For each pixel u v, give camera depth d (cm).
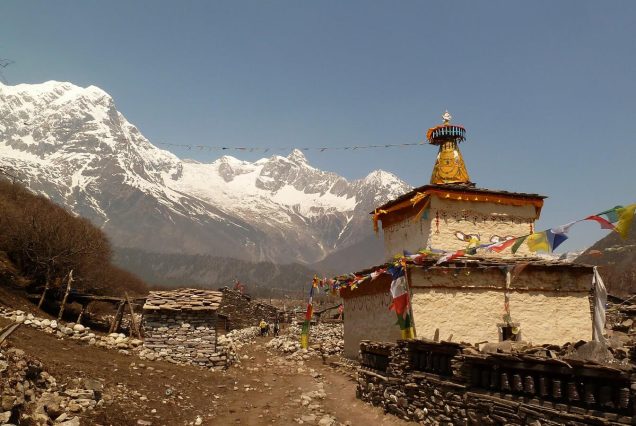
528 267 2302
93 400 1438
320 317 5659
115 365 1962
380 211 2827
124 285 5956
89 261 4403
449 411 1413
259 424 1642
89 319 3794
